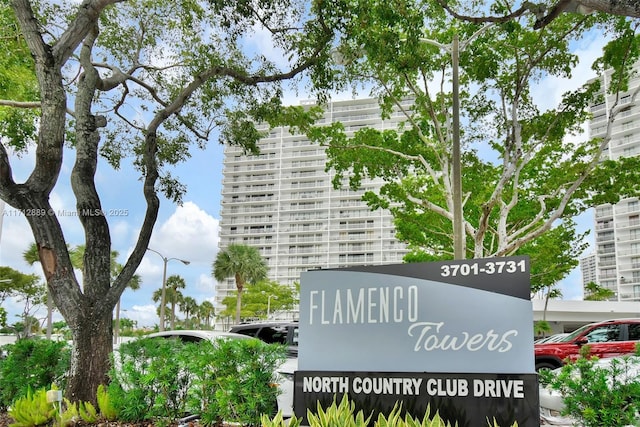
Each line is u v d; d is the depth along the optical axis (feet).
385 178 72.33
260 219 416.46
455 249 49.42
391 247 378.94
